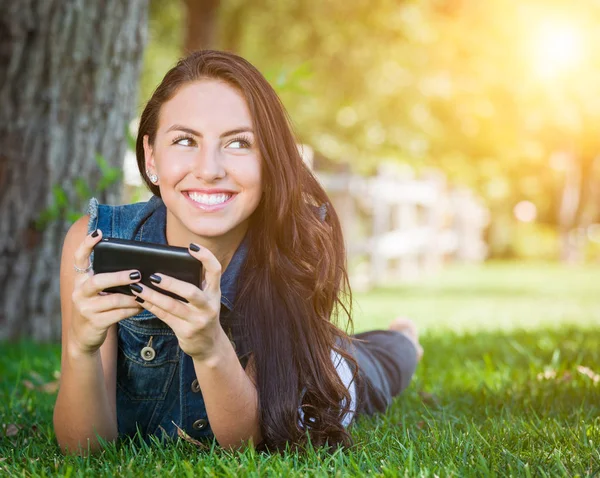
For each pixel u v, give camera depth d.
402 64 15.83
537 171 25.11
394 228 16.03
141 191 6.23
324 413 2.98
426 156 17.33
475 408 3.78
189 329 2.47
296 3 15.11
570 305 11.35
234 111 2.64
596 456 2.80
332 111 16.67
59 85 6.00
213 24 13.01
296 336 2.97
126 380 3.02
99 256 2.44
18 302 6.03
